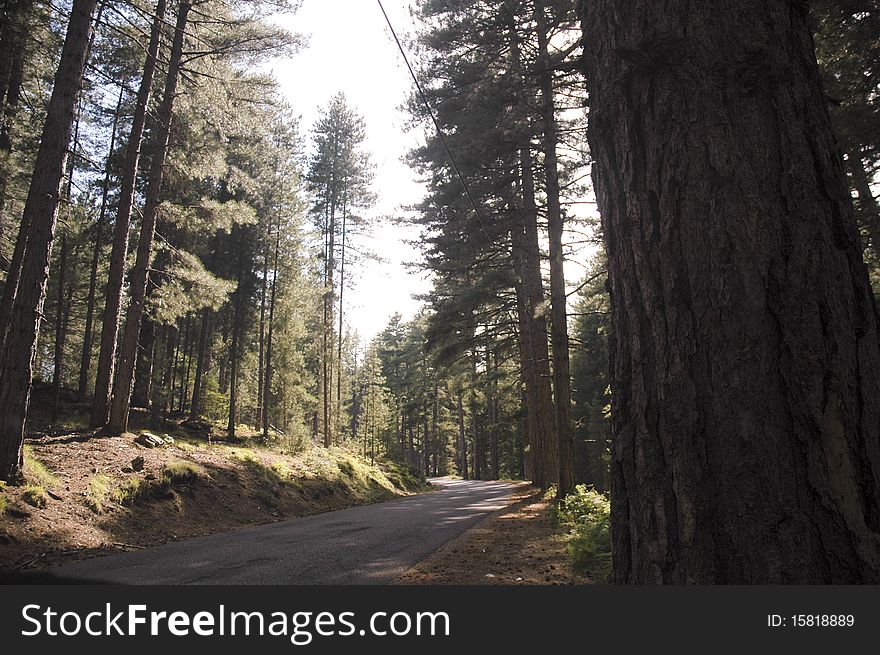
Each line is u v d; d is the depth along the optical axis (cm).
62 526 843
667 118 228
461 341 2170
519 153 1753
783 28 219
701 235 211
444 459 8588
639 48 231
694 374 206
